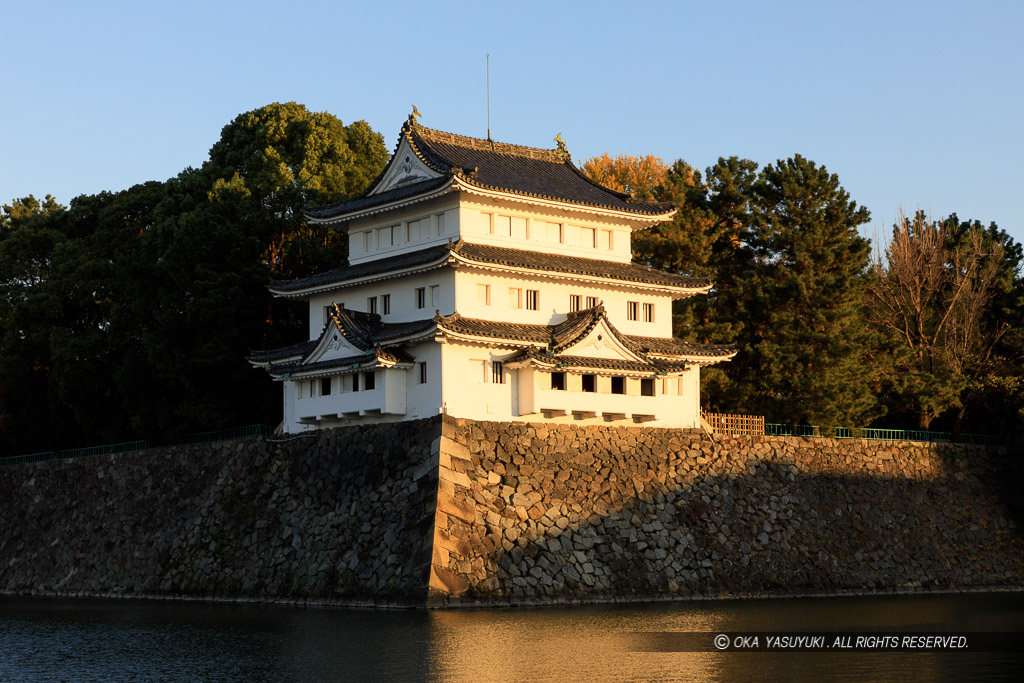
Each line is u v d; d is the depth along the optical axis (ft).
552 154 305.73
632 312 288.71
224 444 284.41
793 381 308.60
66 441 351.87
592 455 265.54
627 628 212.64
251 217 327.47
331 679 173.88
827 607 249.96
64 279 338.95
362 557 244.01
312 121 401.90
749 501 280.51
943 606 256.11
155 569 277.23
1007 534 318.45
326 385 272.31
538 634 205.36
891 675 179.83
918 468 314.14
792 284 316.60
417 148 276.82
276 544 260.21
